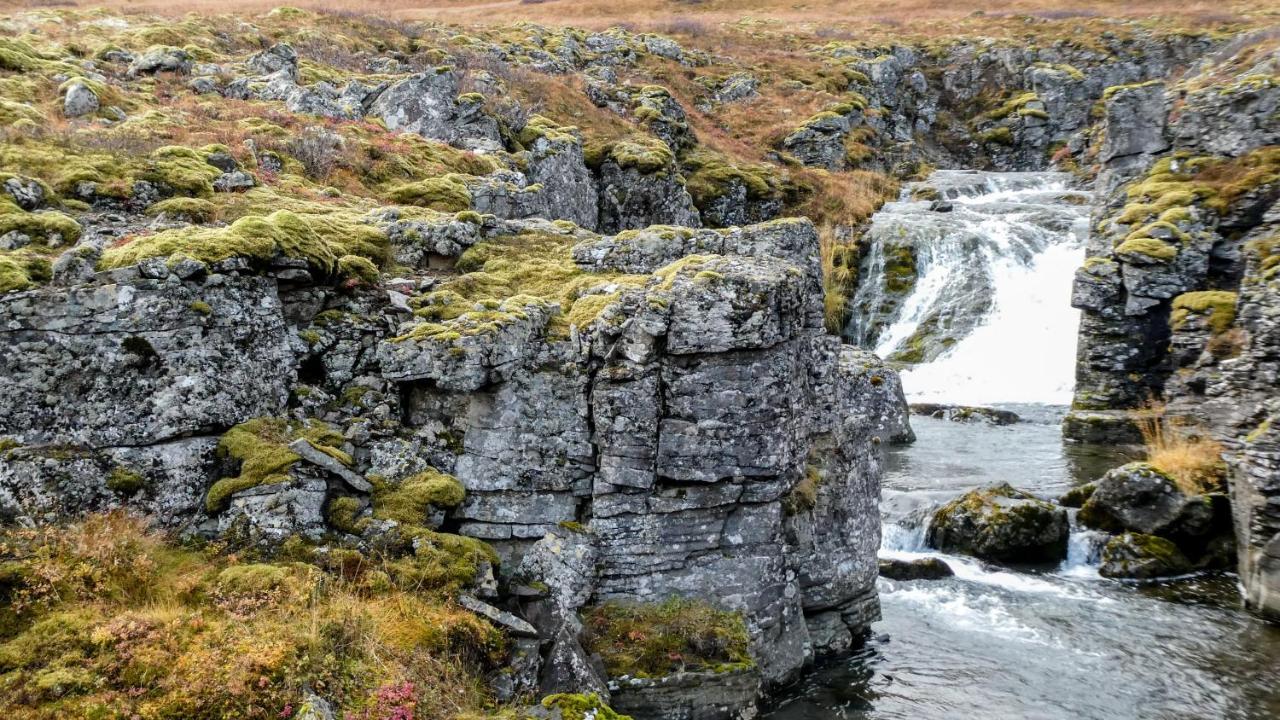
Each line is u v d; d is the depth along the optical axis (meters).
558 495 10.63
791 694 11.73
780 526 11.36
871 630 14.20
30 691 6.64
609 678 9.65
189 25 30.36
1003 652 13.52
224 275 9.77
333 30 37.81
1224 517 17.73
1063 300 38.19
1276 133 29.41
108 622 7.43
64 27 26.75
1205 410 21.31
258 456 9.34
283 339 10.46
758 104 57.66
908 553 18.53
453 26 51.22
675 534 10.68
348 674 7.60
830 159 53.38
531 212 22.23
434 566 9.20
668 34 67.38
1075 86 59.59
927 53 67.38
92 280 9.23
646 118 44.78
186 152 15.38
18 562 7.79
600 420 10.45
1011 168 59.34
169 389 9.27
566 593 9.81
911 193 51.72
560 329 11.19
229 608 7.99
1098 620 14.87
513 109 30.86
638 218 37.12
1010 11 75.12
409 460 10.23
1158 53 60.81
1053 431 28.05
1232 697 12.12
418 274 13.28
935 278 41.44
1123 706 11.83
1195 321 23.95
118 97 19.23
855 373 25.95
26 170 13.30
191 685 6.94
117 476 8.88
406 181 20.61
